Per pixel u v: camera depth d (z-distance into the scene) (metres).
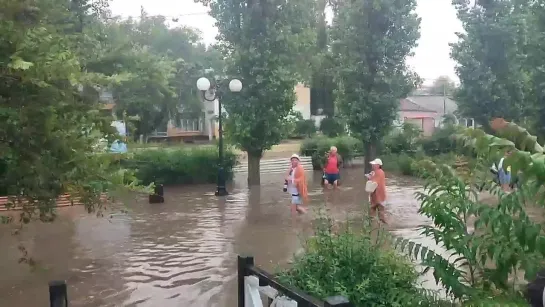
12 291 8.57
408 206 16.34
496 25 26.78
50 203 5.38
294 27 21.25
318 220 9.67
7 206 5.50
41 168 4.65
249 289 5.51
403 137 30.77
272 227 13.23
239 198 18.64
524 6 26.44
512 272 4.98
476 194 4.72
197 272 9.37
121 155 5.44
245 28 20.92
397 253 6.20
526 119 24.53
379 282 5.46
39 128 4.58
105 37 14.47
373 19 25.42
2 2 4.67
